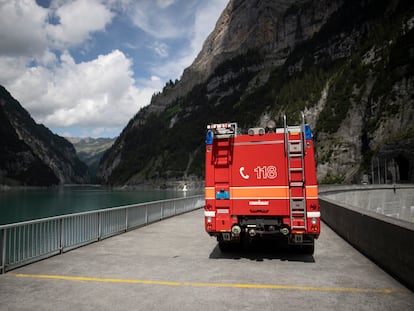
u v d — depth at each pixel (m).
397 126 106.88
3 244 7.05
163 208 18.55
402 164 97.62
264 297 5.30
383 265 7.17
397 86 113.19
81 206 87.12
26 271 7.14
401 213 75.75
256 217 8.07
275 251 9.34
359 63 145.00
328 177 122.69
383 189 70.44
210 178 8.43
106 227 11.95
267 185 8.00
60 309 4.84
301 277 6.54
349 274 6.75
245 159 8.25
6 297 5.40
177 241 11.19
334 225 13.75
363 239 8.89
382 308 4.76
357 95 135.88
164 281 6.30
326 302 5.04
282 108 184.50
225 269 7.24
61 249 9.16
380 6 178.00
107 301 5.18
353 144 125.19
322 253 9.02
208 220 8.30
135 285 6.05
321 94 161.00
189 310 4.74
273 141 8.12
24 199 119.12
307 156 7.82
